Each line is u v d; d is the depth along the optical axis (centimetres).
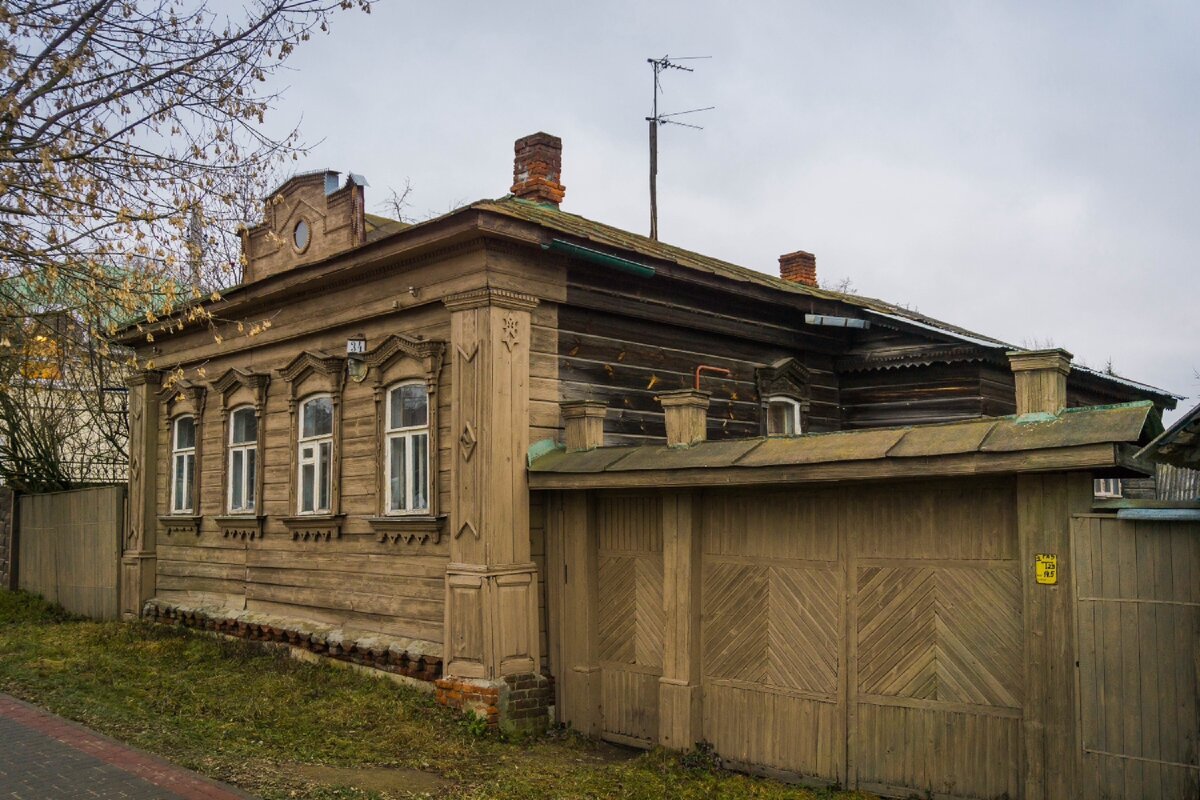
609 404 1128
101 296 845
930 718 752
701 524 911
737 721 869
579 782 807
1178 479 1551
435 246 1026
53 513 1802
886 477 731
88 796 726
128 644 1352
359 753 863
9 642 1389
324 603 1226
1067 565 676
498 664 966
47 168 766
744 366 1327
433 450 1065
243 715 967
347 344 1178
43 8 809
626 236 1366
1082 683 662
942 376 1388
